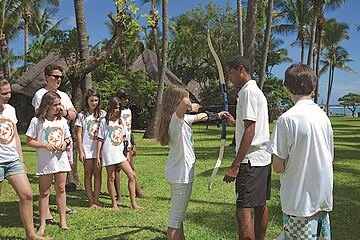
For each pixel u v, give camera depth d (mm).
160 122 3680
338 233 4504
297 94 2727
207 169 9062
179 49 35906
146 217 5199
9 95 3969
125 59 31266
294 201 2615
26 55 28969
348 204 5766
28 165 10180
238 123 3547
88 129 5770
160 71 18219
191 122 3693
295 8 29984
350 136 19547
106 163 5574
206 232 4520
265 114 3516
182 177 3617
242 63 3516
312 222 2602
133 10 6480
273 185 7098
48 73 4984
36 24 34656
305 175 2600
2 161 3857
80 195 6527
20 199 3992
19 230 4695
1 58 29609
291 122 2617
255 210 3758
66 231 4625
